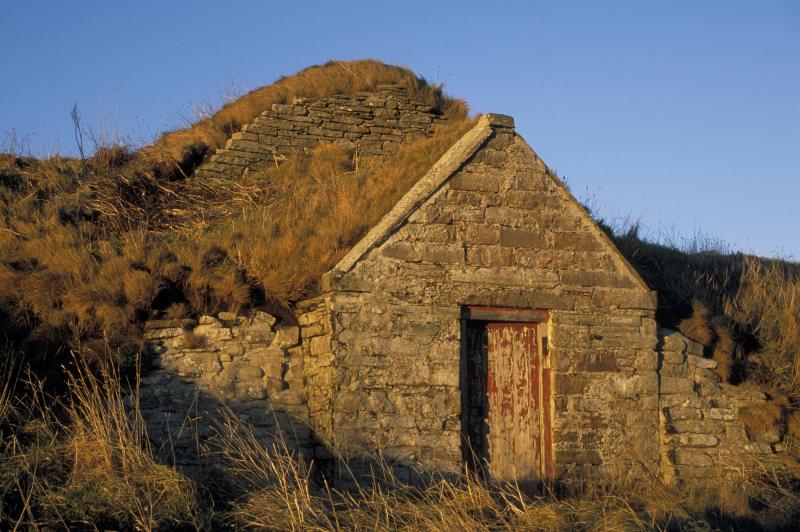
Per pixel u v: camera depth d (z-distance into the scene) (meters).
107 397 11.05
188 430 11.67
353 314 12.16
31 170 18.02
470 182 13.06
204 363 12.16
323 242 13.47
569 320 13.17
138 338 12.12
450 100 21.47
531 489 12.66
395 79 20.88
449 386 12.35
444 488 11.42
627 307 13.51
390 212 12.68
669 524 10.30
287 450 11.37
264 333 12.49
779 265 19.91
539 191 13.41
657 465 13.17
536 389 13.03
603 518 10.21
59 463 9.73
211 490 10.52
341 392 11.88
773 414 13.50
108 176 17.88
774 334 15.05
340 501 11.20
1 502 8.74
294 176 18.50
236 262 13.63
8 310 12.22
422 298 12.49
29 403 11.13
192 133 19.89
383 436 11.92
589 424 12.97
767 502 11.94
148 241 14.87
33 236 14.62
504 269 12.99
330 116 19.98
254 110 20.00
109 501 9.20
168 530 9.12
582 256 13.45
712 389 13.70
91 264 13.36
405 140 20.23
